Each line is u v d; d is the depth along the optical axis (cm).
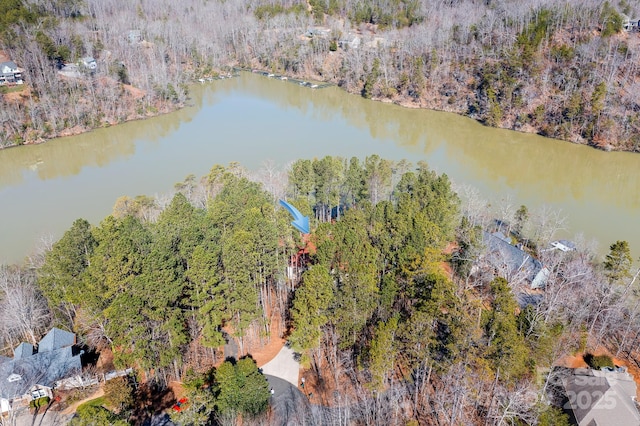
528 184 9994
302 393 4619
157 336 4484
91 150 12144
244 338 5334
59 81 13500
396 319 4181
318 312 4534
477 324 4041
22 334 5394
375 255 5012
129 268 4338
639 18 15225
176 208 5688
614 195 9544
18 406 4553
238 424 4131
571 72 12988
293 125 13888
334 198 7269
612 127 11700
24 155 11881
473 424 4116
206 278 4441
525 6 16150
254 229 4766
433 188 6619
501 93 13812
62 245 5016
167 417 4375
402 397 4459
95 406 4181
